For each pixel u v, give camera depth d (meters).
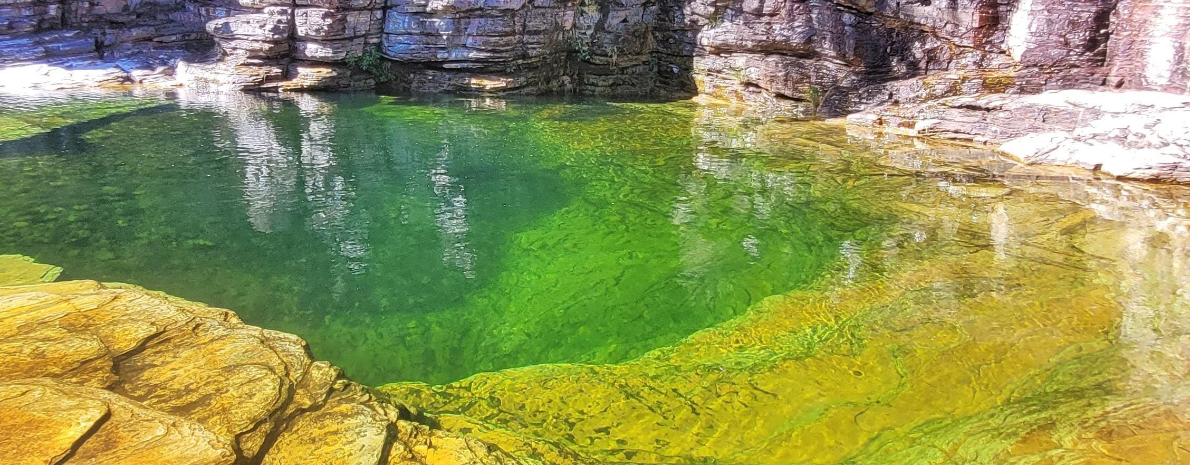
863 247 8.05
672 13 17.88
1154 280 6.91
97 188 9.46
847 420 4.61
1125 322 6.00
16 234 7.80
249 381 4.02
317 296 6.74
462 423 4.50
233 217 8.68
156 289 6.66
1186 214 8.95
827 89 15.51
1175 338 5.70
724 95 17.38
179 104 14.74
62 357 4.02
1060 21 12.75
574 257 7.88
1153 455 4.13
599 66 18.42
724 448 4.31
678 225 8.88
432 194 9.88
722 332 6.03
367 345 5.90
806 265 7.59
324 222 8.68
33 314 4.55
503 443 4.24
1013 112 12.67
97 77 16.12
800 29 15.47
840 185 10.45
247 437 3.55
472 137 13.14
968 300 6.51
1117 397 4.82
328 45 16.42
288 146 12.01
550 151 12.29
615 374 5.28
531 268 7.58
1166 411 4.61
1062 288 6.74
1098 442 4.28
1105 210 9.16
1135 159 10.58
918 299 6.55
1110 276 7.03
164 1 18.06
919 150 12.52
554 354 5.84
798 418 4.64
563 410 4.74
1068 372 5.18
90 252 7.43
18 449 3.13
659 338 6.12
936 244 8.07
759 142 13.09
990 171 11.12
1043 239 8.14
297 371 4.31
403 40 16.94
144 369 4.05
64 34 16.78
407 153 11.88
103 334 4.37
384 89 17.50
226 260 7.44
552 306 6.73
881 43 14.79
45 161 10.52
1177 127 10.54
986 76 13.64
